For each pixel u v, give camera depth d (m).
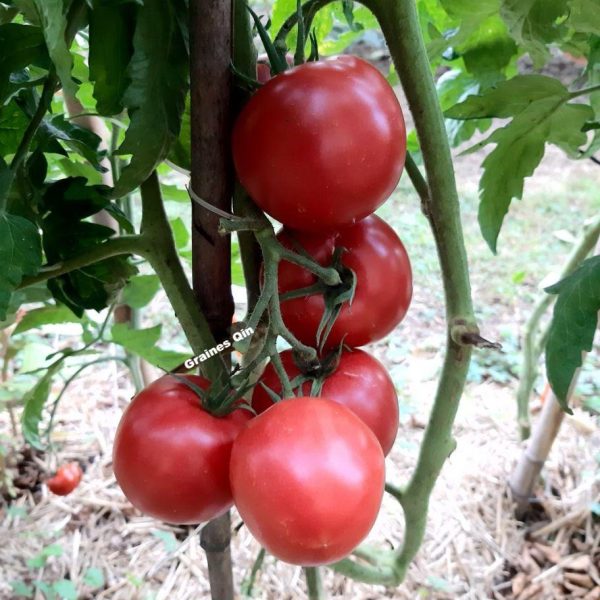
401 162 0.23
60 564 0.76
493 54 0.48
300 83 0.21
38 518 0.82
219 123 0.24
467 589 0.76
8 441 0.88
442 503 0.86
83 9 0.25
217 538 0.35
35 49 0.25
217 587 0.37
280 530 0.20
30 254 0.23
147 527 0.81
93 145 0.33
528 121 0.37
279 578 0.74
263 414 0.21
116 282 0.33
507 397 1.05
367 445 0.21
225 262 0.26
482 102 0.36
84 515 0.83
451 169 0.27
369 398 0.26
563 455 0.92
